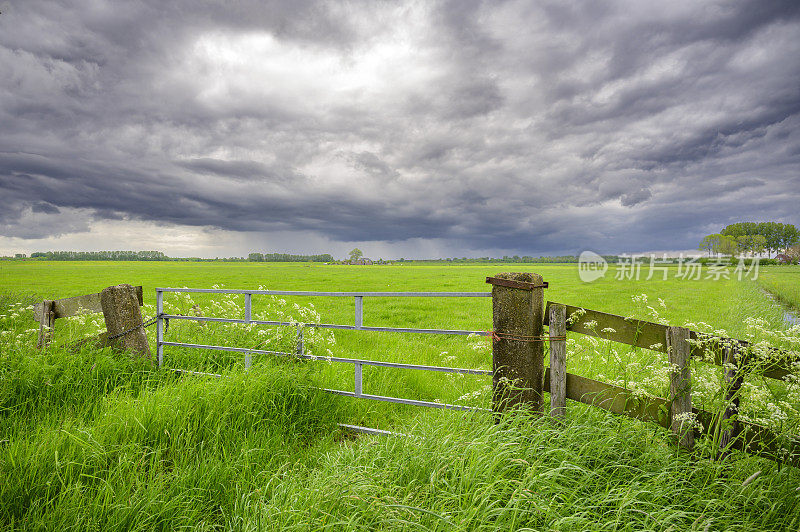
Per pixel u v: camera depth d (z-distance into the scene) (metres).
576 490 2.93
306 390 5.11
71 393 5.13
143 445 3.83
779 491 3.02
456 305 23.05
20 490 3.06
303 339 5.94
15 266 95.00
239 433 4.22
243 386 4.89
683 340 3.55
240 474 3.53
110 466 3.45
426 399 6.14
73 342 6.27
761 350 3.20
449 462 3.18
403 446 3.54
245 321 5.99
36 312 6.45
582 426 3.61
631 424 3.77
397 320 16.67
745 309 16.81
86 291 30.00
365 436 4.58
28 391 5.00
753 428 3.31
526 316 3.91
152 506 2.96
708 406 3.74
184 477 3.32
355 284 41.50
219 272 71.38
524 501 2.76
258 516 2.83
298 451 4.27
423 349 9.14
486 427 3.65
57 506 2.88
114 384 5.48
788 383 3.27
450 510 2.71
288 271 80.12
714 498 3.00
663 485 3.07
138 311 6.43
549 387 4.08
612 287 37.38
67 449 3.56
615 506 2.96
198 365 6.44
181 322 8.31
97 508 2.89
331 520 2.66
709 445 3.35
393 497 2.80
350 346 9.75
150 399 4.47
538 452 3.37
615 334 3.86
